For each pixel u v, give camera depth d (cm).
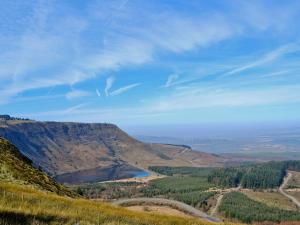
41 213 1695
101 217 1981
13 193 2281
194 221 2975
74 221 1720
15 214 1571
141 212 3059
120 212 2655
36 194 2658
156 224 2319
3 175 4366
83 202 2925
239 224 3725
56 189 5253
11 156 5491
